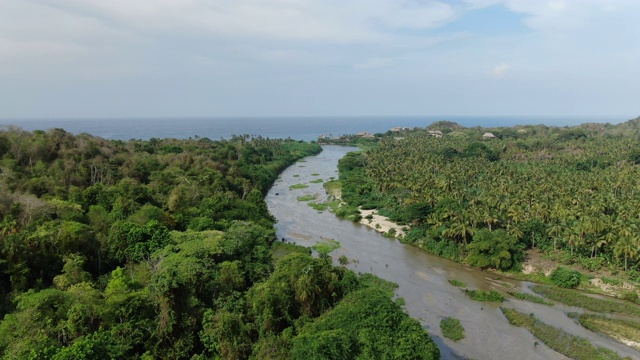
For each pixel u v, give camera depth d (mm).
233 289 60125
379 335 46844
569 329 65625
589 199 113688
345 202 150500
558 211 102812
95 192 90125
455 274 88062
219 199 105438
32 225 64562
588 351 58938
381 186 154500
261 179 169000
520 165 197875
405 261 95375
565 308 73125
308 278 56875
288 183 191500
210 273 59094
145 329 48719
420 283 83000
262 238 79312
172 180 119688
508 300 75875
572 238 89562
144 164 133250
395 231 115562
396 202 138750
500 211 107625
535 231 100125
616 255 82812
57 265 59906
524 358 57906
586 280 81562
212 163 154000
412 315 69625
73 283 55500
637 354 59062
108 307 47594
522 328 65938
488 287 81625
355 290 59000
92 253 65312
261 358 45719
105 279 59938
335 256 97625
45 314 44906
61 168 104125
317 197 161625
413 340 46812
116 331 46000
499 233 92125
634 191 130250
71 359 38000
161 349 48250
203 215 92938
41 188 87938
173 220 85188
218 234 72625
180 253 61750
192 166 147625
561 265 88438
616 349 60312
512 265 88688
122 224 69438
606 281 80250
